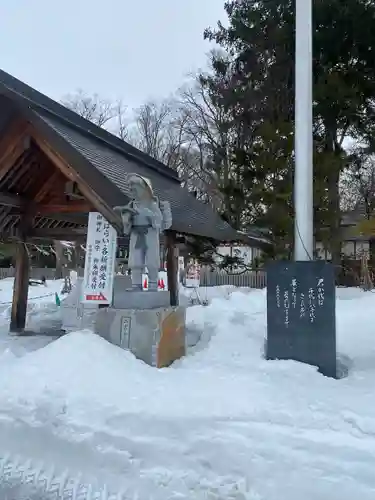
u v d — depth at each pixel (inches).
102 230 339.3
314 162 653.3
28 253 424.8
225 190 742.5
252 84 805.9
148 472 171.0
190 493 159.0
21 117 298.7
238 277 1013.8
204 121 1299.2
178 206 411.5
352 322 438.9
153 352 263.0
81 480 173.0
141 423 193.2
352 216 853.2
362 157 804.6
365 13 663.1
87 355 251.1
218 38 849.5
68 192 322.3
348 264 857.5
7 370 246.4
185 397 212.7
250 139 802.2
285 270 269.7
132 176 283.9
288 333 266.5
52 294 780.6
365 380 242.4
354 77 699.4
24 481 174.4
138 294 278.5
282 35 719.7
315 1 679.1
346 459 164.4
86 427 194.2
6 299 768.3
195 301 663.8
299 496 152.7
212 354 293.1
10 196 369.1
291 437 176.9
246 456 169.6
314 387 227.8
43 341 350.6
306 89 282.0
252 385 228.8
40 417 203.3
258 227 699.4
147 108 1605.6
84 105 1475.1
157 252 290.8
